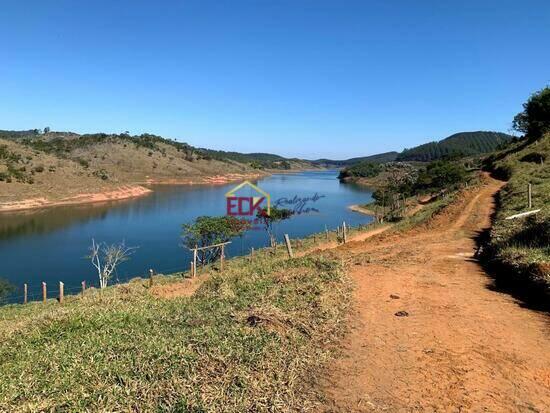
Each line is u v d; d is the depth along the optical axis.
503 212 22.77
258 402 5.09
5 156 100.69
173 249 45.50
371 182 135.50
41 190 87.50
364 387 5.76
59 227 60.03
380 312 8.89
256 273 11.69
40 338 7.06
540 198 22.53
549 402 5.46
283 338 6.83
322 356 6.51
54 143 182.25
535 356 6.74
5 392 4.99
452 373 6.17
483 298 9.85
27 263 40.34
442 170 62.06
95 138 190.12
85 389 5.06
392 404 5.38
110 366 5.61
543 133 60.84
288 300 8.73
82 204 85.75
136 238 51.88
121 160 165.50
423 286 11.02
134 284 21.45
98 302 9.94
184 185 142.38
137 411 4.76
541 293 9.62
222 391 5.15
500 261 12.65
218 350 6.11
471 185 44.78
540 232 13.88
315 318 7.90
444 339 7.41
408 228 27.70
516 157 52.06
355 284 10.97
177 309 8.85
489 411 5.25
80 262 40.84
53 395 4.95
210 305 8.97
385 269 13.15
